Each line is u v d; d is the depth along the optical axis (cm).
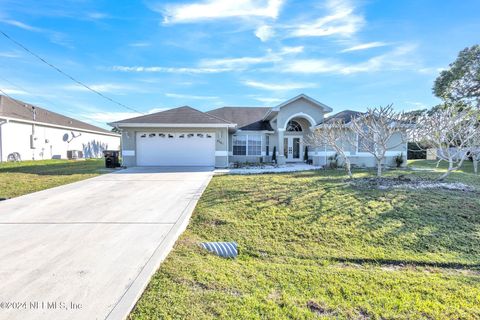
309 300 314
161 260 405
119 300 292
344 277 378
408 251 488
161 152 1692
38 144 2241
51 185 1010
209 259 429
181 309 287
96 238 477
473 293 338
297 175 1254
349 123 1511
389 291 340
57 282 328
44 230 518
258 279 363
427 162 2266
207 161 1703
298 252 484
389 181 1018
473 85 2405
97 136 3234
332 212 661
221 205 717
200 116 1730
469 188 904
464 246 503
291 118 1934
